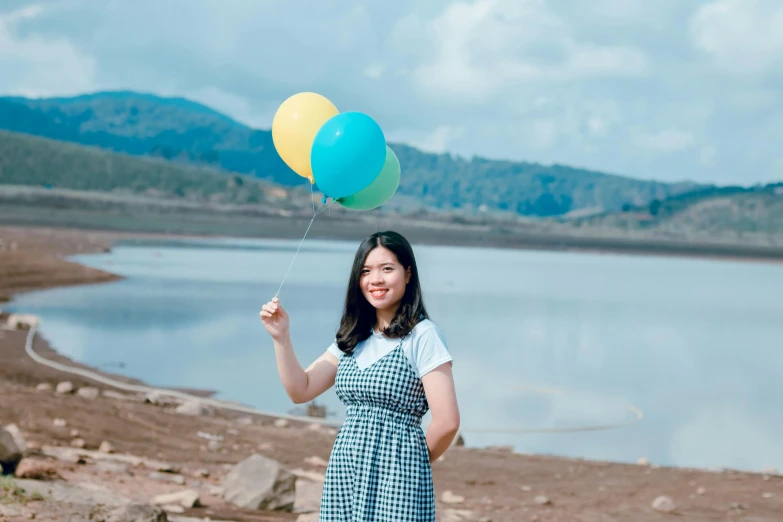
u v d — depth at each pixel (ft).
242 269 172.04
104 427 35.14
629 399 62.69
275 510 24.90
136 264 169.89
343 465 11.42
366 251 11.71
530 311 128.06
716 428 53.72
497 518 26.63
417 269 11.90
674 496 30.89
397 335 11.48
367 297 11.70
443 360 11.36
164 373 60.03
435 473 34.53
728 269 395.34
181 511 22.97
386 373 11.34
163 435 36.11
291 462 34.35
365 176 13.19
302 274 166.40
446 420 11.16
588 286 200.03
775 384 73.05
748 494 31.17
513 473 35.40
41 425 33.19
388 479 11.18
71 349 67.10
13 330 73.26
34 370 54.13
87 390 47.93
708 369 80.48
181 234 360.69
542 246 591.78
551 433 50.06
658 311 141.90
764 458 46.16
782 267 473.26
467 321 110.11
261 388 56.65
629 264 385.29
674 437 50.42
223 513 23.62
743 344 102.12
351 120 13.08
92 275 129.49
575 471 36.27
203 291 122.31
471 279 198.29
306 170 14.33
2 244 155.02
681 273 314.14
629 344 96.94
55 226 326.85
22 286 111.65
